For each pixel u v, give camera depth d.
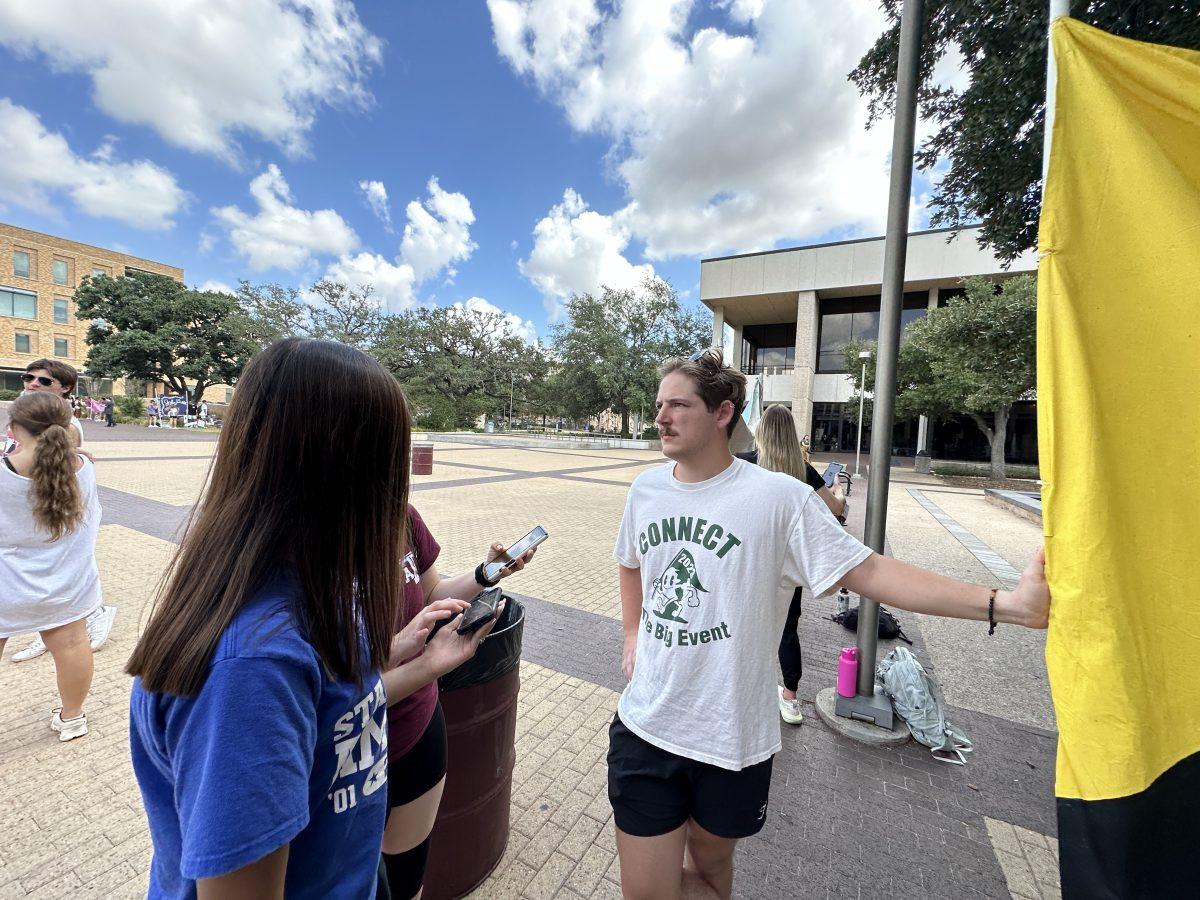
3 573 2.51
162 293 37.56
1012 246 4.02
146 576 5.11
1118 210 1.17
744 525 1.42
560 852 2.15
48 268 46.16
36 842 2.10
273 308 38.56
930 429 26.84
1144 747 1.06
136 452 16.22
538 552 6.80
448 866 1.86
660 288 33.59
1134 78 1.19
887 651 4.19
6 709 2.98
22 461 2.54
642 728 1.47
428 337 44.38
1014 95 3.19
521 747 2.84
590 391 35.19
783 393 29.45
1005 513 11.57
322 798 0.77
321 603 0.74
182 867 0.60
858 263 25.75
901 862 2.14
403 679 1.06
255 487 0.74
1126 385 1.14
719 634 1.41
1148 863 1.06
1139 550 1.11
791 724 3.10
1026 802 2.51
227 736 0.61
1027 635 4.57
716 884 1.57
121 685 3.26
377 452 0.82
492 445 29.20
